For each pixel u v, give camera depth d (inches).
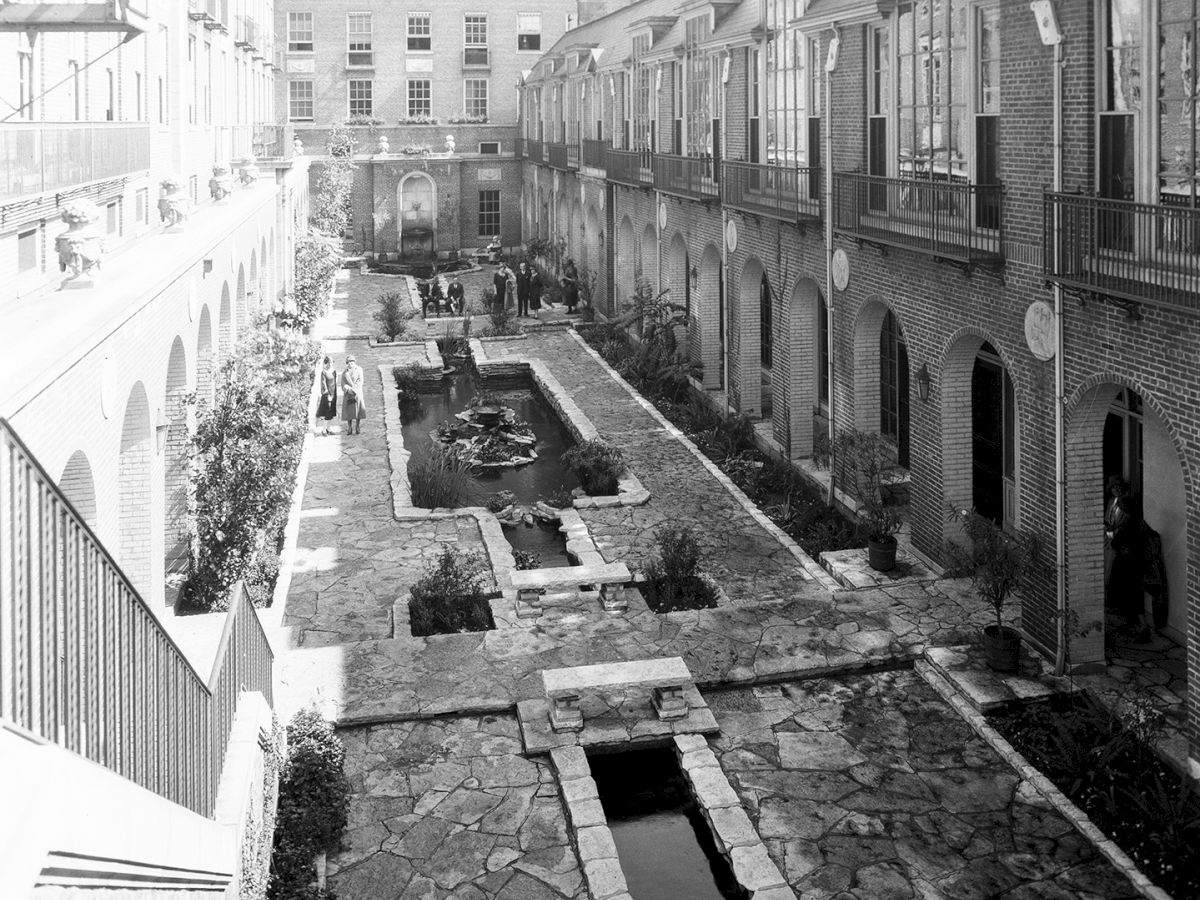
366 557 684.7
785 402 856.9
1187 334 418.3
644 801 447.2
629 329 1336.1
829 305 752.3
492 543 701.9
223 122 1236.5
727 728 484.7
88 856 169.0
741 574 650.2
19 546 207.5
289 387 882.8
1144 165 449.7
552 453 973.8
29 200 482.9
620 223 1406.3
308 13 2219.5
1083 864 389.7
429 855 403.9
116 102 742.5
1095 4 468.8
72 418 414.0
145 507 542.3
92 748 240.1
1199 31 419.8
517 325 1422.2
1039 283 513.3
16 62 552.7
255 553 647.8
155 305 550.9
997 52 557.3
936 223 601.3
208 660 478.3
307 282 1445.6
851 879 384.8
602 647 550.3
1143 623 549.0
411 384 1207.6
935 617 570.6
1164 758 439.5
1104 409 493.7
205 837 276.7
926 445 635.5
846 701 503.8
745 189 921.5
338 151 2075.5
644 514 758.5
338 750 459.8
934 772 447.8
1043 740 460.1
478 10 2258.9
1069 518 502.3
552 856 402.6
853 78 711.1
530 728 479.5
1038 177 510.3
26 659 209.9
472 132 2231.8
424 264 2097.7
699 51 1072.8
